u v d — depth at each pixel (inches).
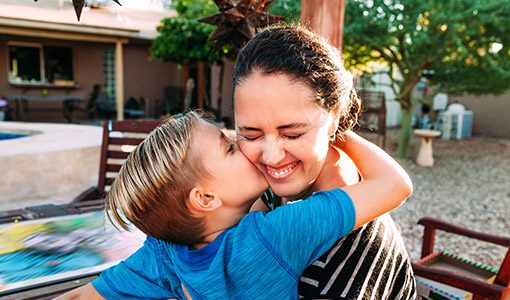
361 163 30.9
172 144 28.7
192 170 28.5
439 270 72.2
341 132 31.8
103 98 564.7
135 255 36.2
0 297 45.4
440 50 270.5
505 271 67.3
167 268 33.4
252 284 27.4
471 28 266.4
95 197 110.4
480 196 235.3
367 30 279.1
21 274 49.5
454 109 463.5
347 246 28.1
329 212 26.9
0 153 166.2
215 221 30.2
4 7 402.3
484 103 482.6
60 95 558.3
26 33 441.4
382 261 29.4
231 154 29.6
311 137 26.1
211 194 29.1
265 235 27.0
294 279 27.2
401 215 200.4
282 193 28.4
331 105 26.3
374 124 398.6
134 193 29.7
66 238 60.6
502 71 271.3
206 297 28.8
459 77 300.5
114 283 35.4
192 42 342.6
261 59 25.0
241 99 25.9
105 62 587.8
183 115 31.7
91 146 190.5
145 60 612.7
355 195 28.1
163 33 365.7
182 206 29.2
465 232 85.8
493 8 258.5
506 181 271.0
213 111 465.1
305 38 26.4
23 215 74.0
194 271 29.5
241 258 27.3
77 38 469.7
